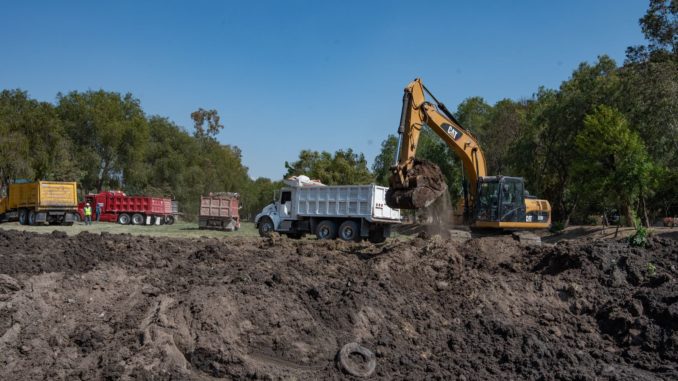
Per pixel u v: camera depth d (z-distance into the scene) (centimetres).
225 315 729
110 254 1030
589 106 3181
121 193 3859
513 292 954
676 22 3159
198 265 1011
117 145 4875
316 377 685
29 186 3091
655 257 1027
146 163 5422
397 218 2280
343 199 2248
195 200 5594
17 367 680
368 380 686
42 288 834
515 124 4003
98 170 4853
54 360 693
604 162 2767
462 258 1091
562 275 994
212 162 6456
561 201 3691
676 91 2830
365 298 829
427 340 802
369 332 782
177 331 703
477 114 4425
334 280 934
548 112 3406
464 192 1792
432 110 1521
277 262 1034
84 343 720
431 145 4144
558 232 3167
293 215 2361
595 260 1011
